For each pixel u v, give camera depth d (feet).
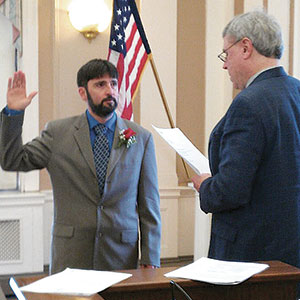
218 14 16.98
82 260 8.25
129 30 14.10
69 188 8.36
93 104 8.38
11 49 16.49
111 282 5.34
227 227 6.77
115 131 8.59
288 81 6.90
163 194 17.01
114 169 8.36
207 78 17.01
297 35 14.73
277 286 5.61
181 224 17.39
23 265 15.89
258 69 6.86
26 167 8.25
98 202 8.31
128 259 8.47
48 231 16.43
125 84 13.70
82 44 16.53
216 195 6.45
